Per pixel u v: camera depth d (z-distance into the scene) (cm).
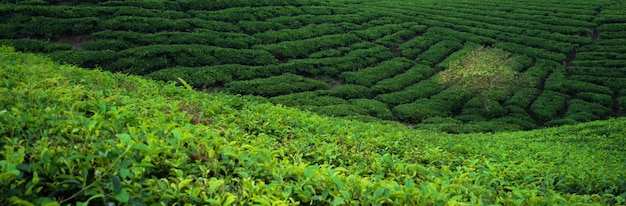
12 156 396
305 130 999
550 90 3703
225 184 474
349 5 5366
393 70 4034
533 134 2536
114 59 3278
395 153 1000
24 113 540
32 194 362
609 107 3444
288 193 451
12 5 3506
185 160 496
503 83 3716
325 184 496
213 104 1038
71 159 408
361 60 4103
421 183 633
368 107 3281
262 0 4728
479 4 5812
